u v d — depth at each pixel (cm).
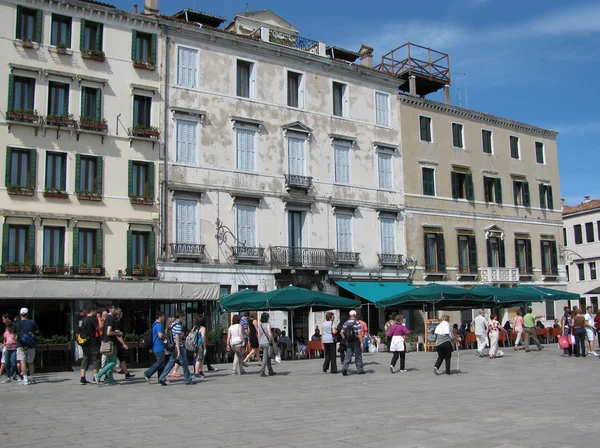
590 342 2636
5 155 2655
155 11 3209
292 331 3019
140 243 2947
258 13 3759
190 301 2622
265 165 3362
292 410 1255
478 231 4250
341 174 3666
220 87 3266
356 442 937
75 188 2792
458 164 4219
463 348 3325
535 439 941
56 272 2681
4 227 2609
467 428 1038
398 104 4006
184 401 1394
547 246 4672
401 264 3806
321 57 3647
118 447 918
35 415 1206
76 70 2864
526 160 4662
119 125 2941
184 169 3089
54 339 2264
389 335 2069
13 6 2745
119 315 1759
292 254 3344
